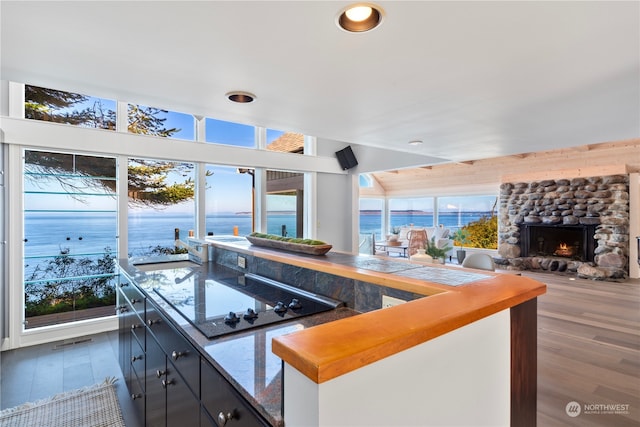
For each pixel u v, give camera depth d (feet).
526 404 4.13
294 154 18.98
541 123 9.53
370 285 4.53
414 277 4.36
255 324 4.25
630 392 7.49
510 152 14.25
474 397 3.37
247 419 2.77
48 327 11.45
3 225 10.61
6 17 4.26
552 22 4.46
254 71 6.06
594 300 14.94
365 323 2.72
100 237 12.62
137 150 13.23
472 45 5.12
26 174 11.23
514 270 22.49
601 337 10.64
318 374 2.03
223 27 4.59
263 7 4.12
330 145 21.12
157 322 5.28
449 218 29.32
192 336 3.91
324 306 4.87
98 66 5.81
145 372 6.15
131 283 7.30
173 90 6.98
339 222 21.74
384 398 2.49
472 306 3.20
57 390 8.34
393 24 4.51
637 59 5.59
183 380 4.17
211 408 3.42
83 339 11.62
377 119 9.23
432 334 2.73
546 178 22.68
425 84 6.65
